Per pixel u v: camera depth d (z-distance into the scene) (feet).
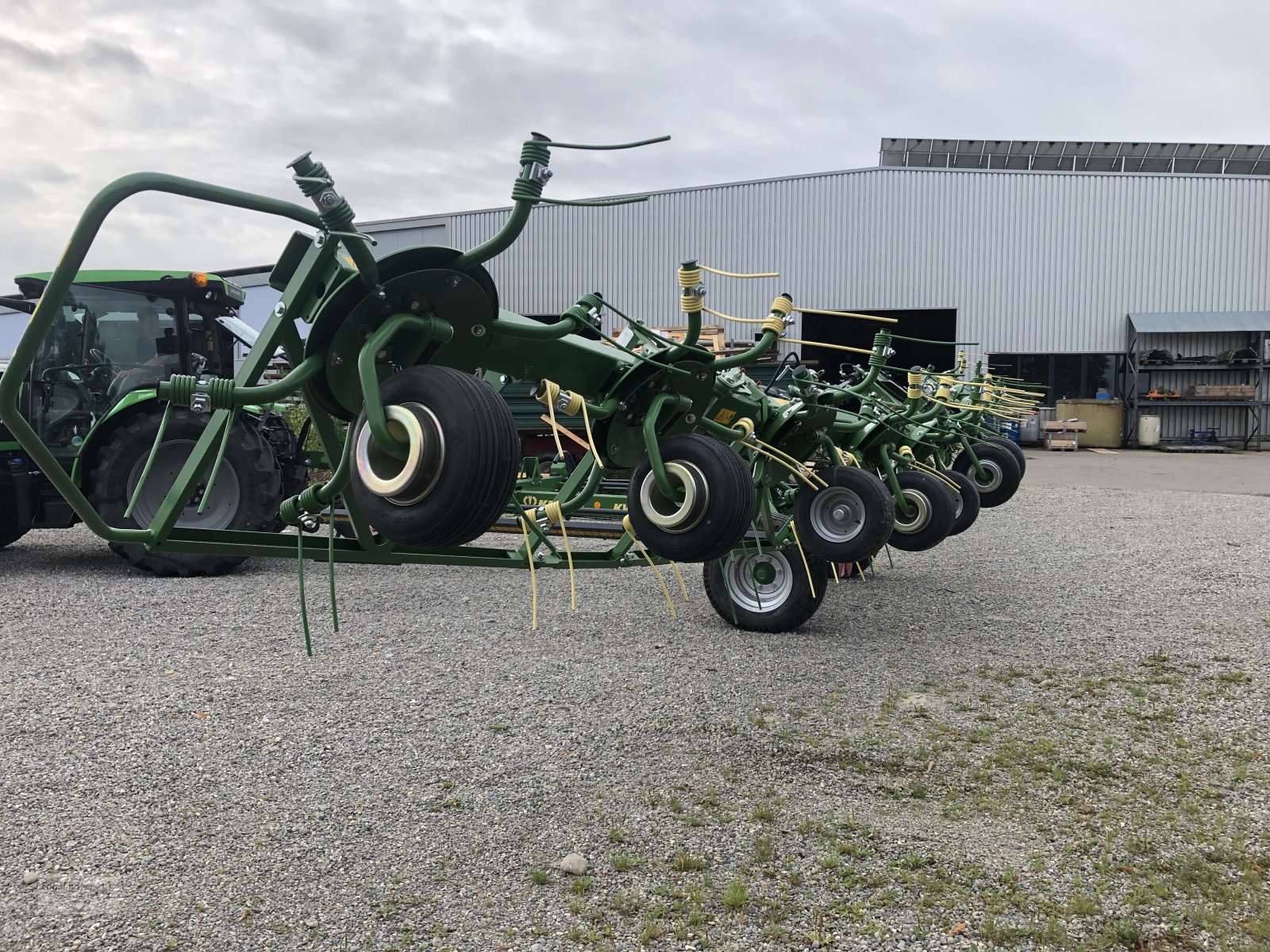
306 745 11.19
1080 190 76.18
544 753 11.07
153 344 24.00
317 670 14.14
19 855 8.55
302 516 8.75
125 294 23.38
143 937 7.34
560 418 26.84
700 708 12.70
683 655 15.30
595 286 77.92
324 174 6.87
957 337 77.46
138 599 18.92
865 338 92.07
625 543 12.33
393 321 7.36
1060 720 12.35
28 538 28.02
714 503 10.02
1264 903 7.95
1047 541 27.81
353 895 7.98
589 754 11.07
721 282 77.61
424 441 6.76
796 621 16.53
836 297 77.10
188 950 7.19
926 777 10.52
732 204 76.95
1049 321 77.05
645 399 10.75
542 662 14.80
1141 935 7.47
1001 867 8.54
